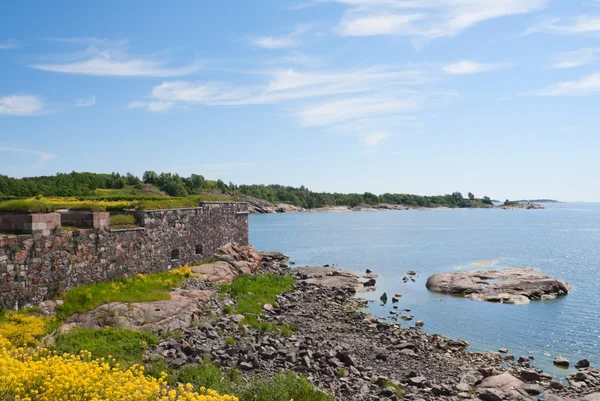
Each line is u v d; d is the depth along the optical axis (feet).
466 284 144.77
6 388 34.42
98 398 35.29
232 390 52.70
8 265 68.39
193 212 129.70
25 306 70.95
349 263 213.25
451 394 63.62
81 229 84.89
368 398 58.90
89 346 59.77
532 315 114.11
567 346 90.74
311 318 101.19
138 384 38.70
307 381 58.65
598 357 84.48
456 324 106.22
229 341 70.85
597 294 140.46
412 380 67.15
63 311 73.31
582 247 285.02
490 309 120.78
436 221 621.72
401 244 306.96
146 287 93.61
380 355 77.51
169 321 74.95
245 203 171.42
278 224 557.74
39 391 35.68
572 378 73.26
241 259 149.89
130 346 61.72
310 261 219.82
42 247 74.69
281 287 129.18
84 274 84.53
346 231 430.61
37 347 59.06
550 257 234.79
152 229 108.88
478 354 84.64
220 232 148.56
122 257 96.73
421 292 144.25
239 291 107.76
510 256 239.50
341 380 63.98
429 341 91.71
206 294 94.84
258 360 65.10
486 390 63.77
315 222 599.98
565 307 122.83
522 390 65.21
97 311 74.43
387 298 134.41
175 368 57.98
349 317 106.01
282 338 78.79
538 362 81.82
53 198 146.10
